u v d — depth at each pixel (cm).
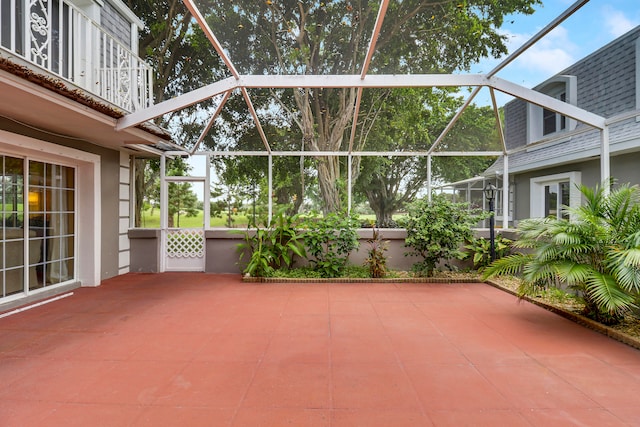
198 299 500
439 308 456
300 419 213
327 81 454
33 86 321
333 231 642
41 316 419
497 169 946
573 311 420
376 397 238
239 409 224
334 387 251
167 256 724
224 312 437
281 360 297
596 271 367
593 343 335
